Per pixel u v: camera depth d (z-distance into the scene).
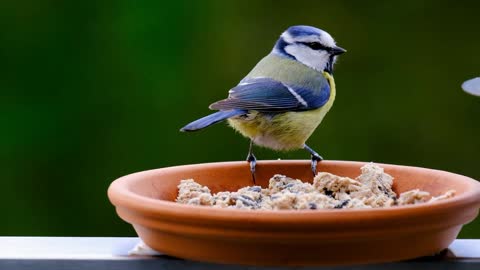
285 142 8.14
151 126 10.91
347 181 6.02
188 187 6.05
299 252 4.68
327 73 8.47
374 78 11.47
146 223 4.94
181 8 11.15
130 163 10.84
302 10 11.52
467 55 11.51
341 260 4.72
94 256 5.22
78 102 10.91
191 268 5.15
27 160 10.71
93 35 11.01
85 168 10.79
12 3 10.95
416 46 11.53
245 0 11.28
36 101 10.83
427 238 4.86
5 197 10.62
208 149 10.81
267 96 7.90
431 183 5.95
